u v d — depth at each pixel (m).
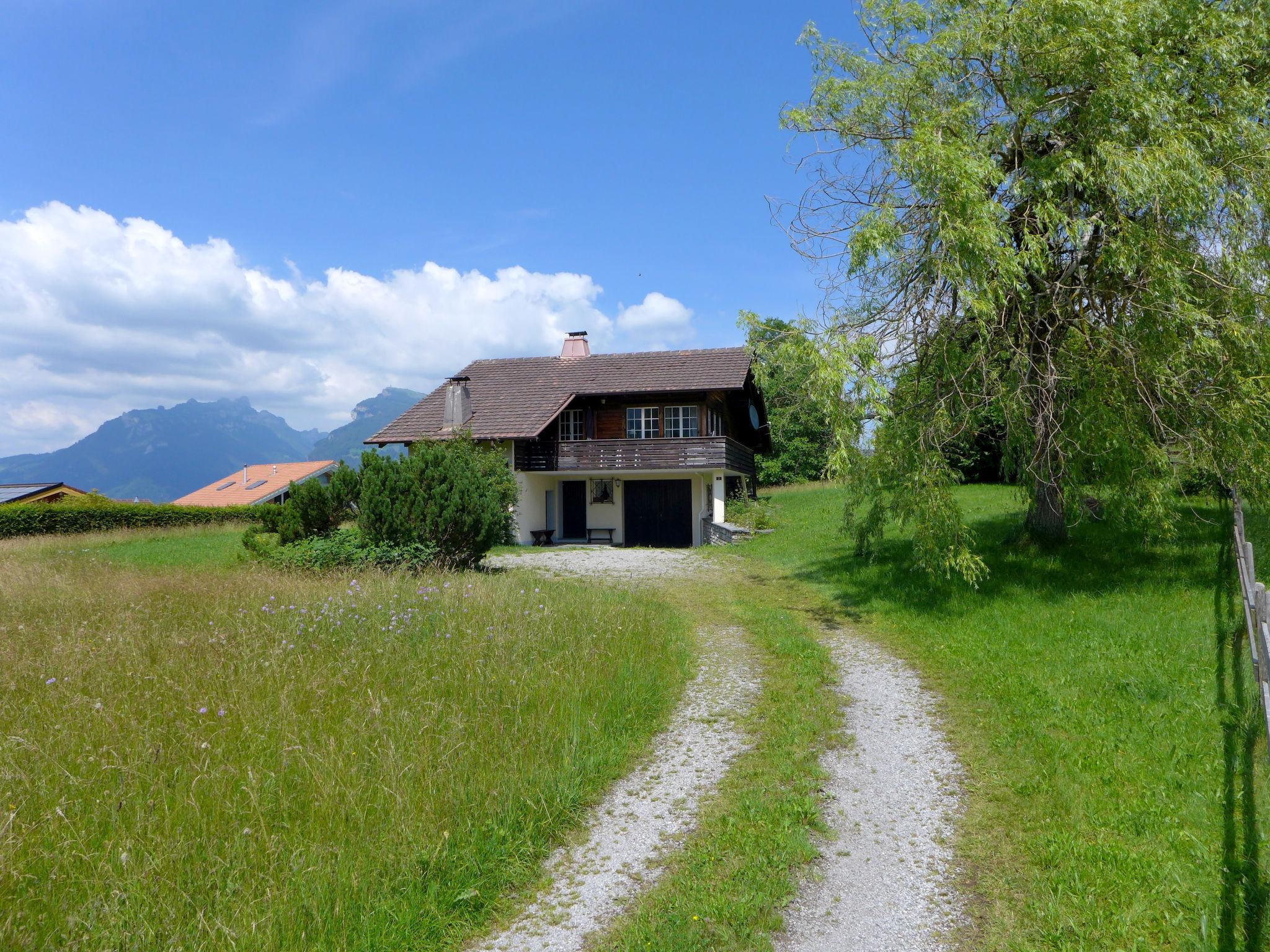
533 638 8.23
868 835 4.80
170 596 10.72
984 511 18.44
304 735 5.38
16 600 10.61
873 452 10.84
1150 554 11.60
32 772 4.69
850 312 10.55
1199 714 6.18
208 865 3.81
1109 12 9.31
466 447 22.16
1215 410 9.55
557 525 27.20
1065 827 4.72
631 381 25.97
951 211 9.28
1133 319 9.94
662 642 9.16
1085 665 7.70
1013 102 9.96
